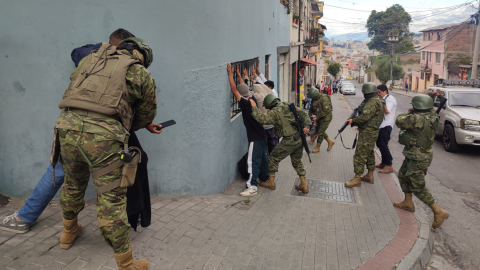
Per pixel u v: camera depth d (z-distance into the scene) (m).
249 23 6.39
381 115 5.52
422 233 4.11
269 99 5.18
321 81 45.84
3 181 3.66
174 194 4.40
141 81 2.31
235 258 3.17
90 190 3.83
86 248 2.87
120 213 2.31
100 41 3.64
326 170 6.79
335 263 3.31
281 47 10.52
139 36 3.78
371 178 5.96
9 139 3.61
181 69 4.10
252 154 5.16
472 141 8.32
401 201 5.23
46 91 3.60
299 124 5.09
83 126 2.12
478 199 5.68
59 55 3.57
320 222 4.27
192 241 3.36
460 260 3.89
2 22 3.43
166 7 3.88
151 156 4.11
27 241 2.87
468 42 36.00
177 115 4.18
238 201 4.75
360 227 4.19
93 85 2.17
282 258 3.29
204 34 4.38
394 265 3.37
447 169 7.38
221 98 5.01
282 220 4.22
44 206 3.00
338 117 16.05
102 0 3.59
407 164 4.62
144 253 3.02
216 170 4.98
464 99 9.41
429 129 4.33
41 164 3.72
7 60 3.49
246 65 6.70
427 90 12.20
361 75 85.19
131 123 2.54
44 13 3.47
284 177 6.20
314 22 30.00
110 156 2.21
